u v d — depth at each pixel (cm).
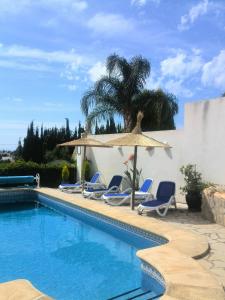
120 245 1048
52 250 997
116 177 1678
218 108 1319
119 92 2397
